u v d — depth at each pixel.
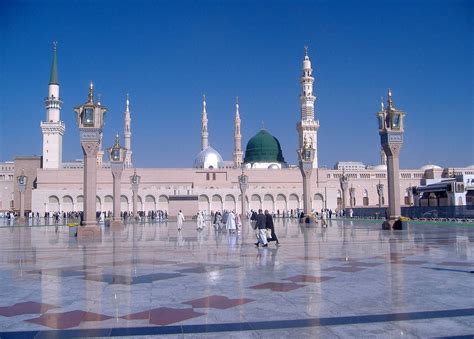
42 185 121.62
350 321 8.99
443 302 10.45
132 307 10.38
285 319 9.20
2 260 19.34
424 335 8.07
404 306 10.12
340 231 40.16
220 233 40.50
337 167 185.88
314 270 15.54
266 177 130.88
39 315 9.75
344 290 11.93
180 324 8.96
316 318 9.23
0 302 10.98
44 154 130.62
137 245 27.11
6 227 60.00
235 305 10.45
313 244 26.19
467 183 73.69
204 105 153.50
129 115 143.50
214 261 18.52
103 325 8.96
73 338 8.20
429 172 142.00
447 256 18.97
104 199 116.25
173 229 49.78
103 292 12.08
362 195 137.75
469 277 13.69
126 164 140.88
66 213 107.94
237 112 155.50
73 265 17.55
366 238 30.42
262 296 11.37
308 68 131.88
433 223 51.78
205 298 11.23
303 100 131.50
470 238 28.88
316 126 130.25
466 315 9.34
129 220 81.50
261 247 24.81
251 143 152.88
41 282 13.62
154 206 118.56
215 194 120.94
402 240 27.94
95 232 34.03
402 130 41.38
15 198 128.88
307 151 59.84
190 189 119.88
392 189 41.44
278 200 124.12
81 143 34.53
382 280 13.31
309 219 58.22
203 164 143.25
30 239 33.84
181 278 14.17
